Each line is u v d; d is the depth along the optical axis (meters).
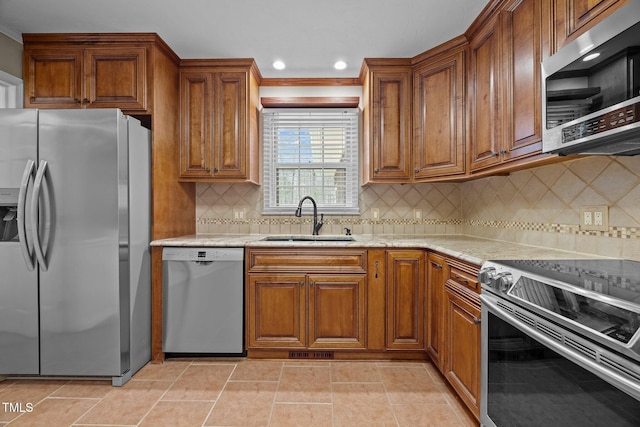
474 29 2.03
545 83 1.21
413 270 2.18
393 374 2.02
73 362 1.88
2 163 1.83
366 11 1.94
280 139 2.93
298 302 2.20
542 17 1.42
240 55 2.46
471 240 2.32
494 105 1.83
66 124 1.84
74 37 2.18
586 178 1.53
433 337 2.04
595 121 0.99
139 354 2.07
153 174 2.21
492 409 1.31
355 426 1.53
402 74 2.48
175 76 2.49
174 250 2.18
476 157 2.04
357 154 2.93
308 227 2.89
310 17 2.00
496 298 1.29
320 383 1.92
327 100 2.86
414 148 2.46
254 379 1.97
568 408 0.93
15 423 1.54
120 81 2.20
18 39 2.18
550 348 0.97
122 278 1.91
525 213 1.98
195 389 1.85
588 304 0.86
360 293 2.19
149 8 1.91
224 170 2.54
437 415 1.62
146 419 1.58
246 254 2.21
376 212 2.88
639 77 0.86
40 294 1.87
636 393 0.71
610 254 1.42
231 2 1.86
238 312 2.18
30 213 1.79
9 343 1.87
